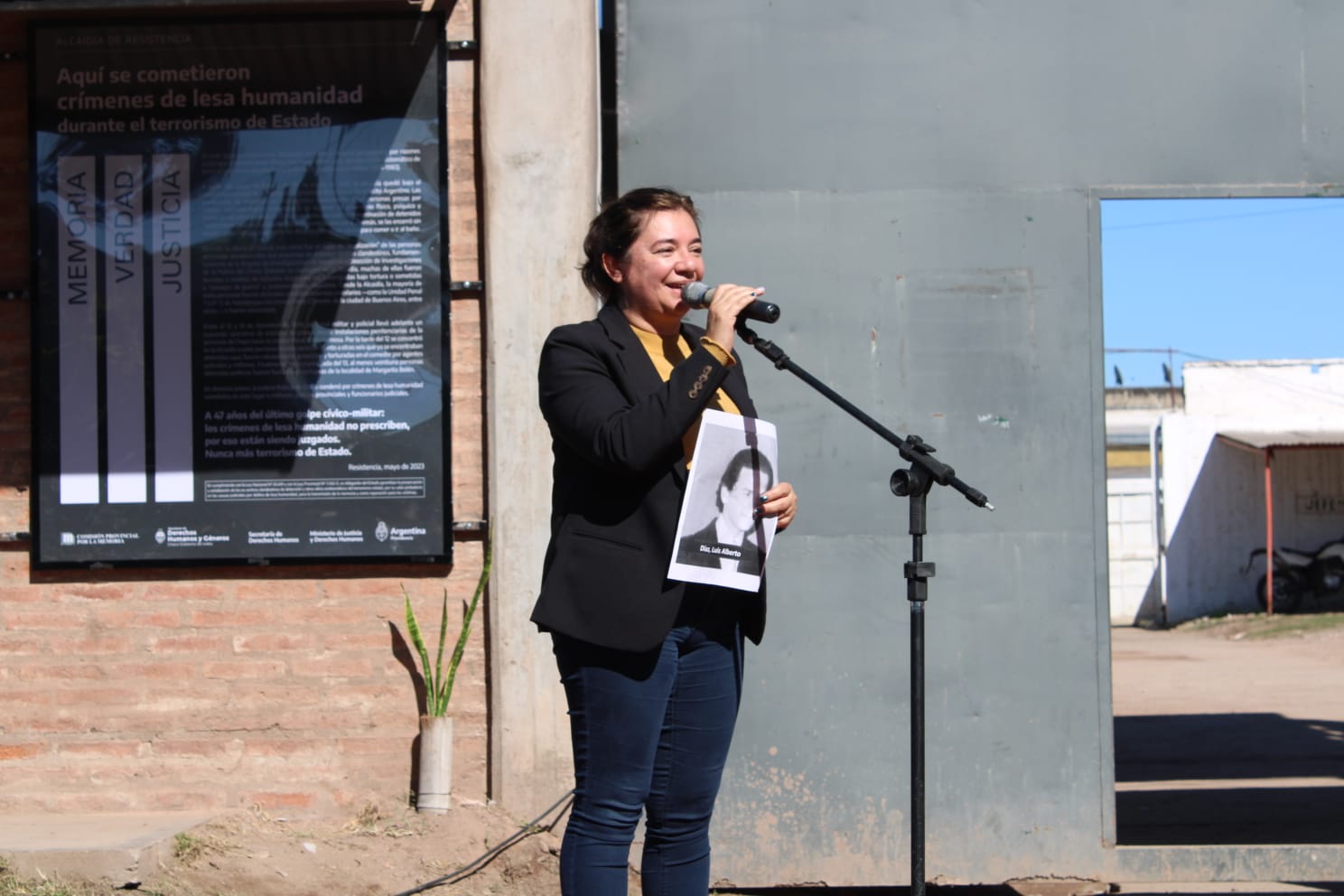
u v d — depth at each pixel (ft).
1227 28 16.31
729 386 10.59
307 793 16.06
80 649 16.20
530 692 15.87
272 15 16.15
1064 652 16.08
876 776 16.03
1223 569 81.87
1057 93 16.28
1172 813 21.57
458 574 16.21
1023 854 15.98
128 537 16.12
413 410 16.14
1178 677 48.21
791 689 16.10
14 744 16.12
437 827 15.55
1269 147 16.30
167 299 16.16
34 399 16.14
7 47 16.38
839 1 16.28
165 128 16.17
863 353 16.21
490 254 15.98
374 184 16.17
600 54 17.02
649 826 10.11
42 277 16.12
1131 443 91.91
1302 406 84.38
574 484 9.86
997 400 16.19
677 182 16.20
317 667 16.17
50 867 13.70
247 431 16.12
